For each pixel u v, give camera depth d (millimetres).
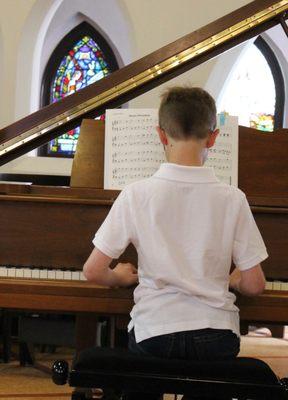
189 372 1401
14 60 6438
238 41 2773
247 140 2254
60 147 7004
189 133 1560
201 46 2625
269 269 2014
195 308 1482
